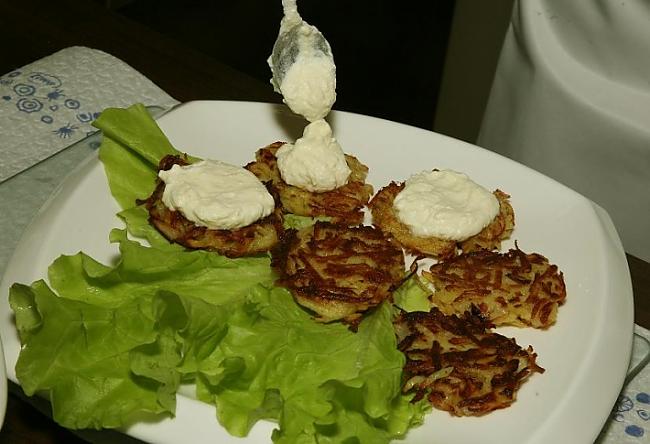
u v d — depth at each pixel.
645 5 0.72
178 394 0.43
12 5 0.79
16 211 0.56
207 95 0.73
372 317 0.47
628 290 0.53
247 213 0.52
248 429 0.42
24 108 0.68
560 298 0.51
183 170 0.53
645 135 0.74
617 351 0.48
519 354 0.47
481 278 0.52
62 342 0.43
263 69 1.23
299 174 0.56
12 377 0.43
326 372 0.45
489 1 0.98
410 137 0.61
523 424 0.45
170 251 0.50
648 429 0.50
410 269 0.52
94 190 0.54
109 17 0.79
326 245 0.51
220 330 0.45
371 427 0.42
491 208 0.55
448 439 0.44
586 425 0.44
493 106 0.85
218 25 1.31
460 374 0.46
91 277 0.47
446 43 1.35
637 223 0.78
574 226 0.56
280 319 0.47
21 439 0.46
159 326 0.43
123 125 0.56
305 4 1.40
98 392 0.42
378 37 1.35
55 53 0.74
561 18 0.76
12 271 0.48
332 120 0.62
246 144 0.61
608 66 0.75
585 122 0.76
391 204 0.57
